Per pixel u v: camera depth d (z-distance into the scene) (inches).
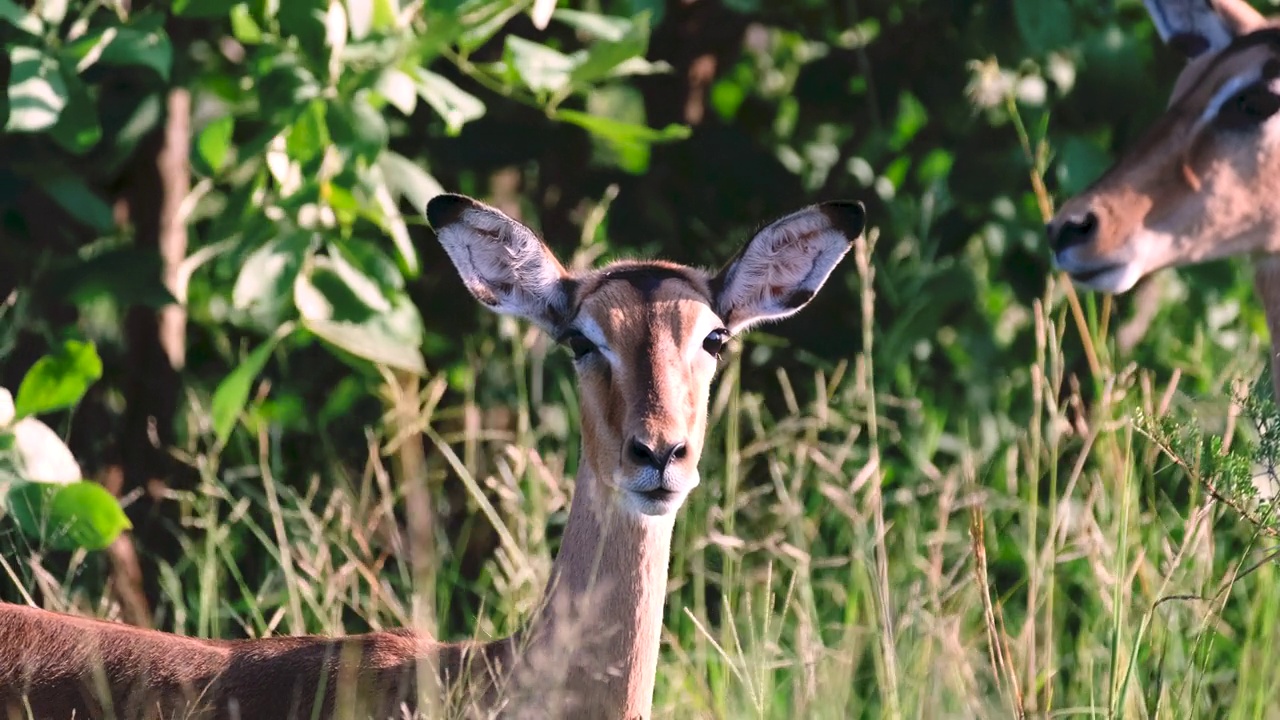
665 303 337.4
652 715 398.9
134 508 492.1
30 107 390.6
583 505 333.1
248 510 505.4
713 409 507.8
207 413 487.2
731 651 418.9
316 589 455.2
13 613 343.0
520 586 434.3
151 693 334.3
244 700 334.0
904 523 494.0
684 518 477.1
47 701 333.7
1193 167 415.2
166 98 458.6
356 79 401.4
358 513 473.7
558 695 323.6
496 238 351.3
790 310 361.7
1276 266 426.0
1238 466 374.0
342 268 420.8
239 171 467.5
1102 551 419.5
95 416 497.0
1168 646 409.7
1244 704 402.0
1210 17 442.0
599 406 331.3
